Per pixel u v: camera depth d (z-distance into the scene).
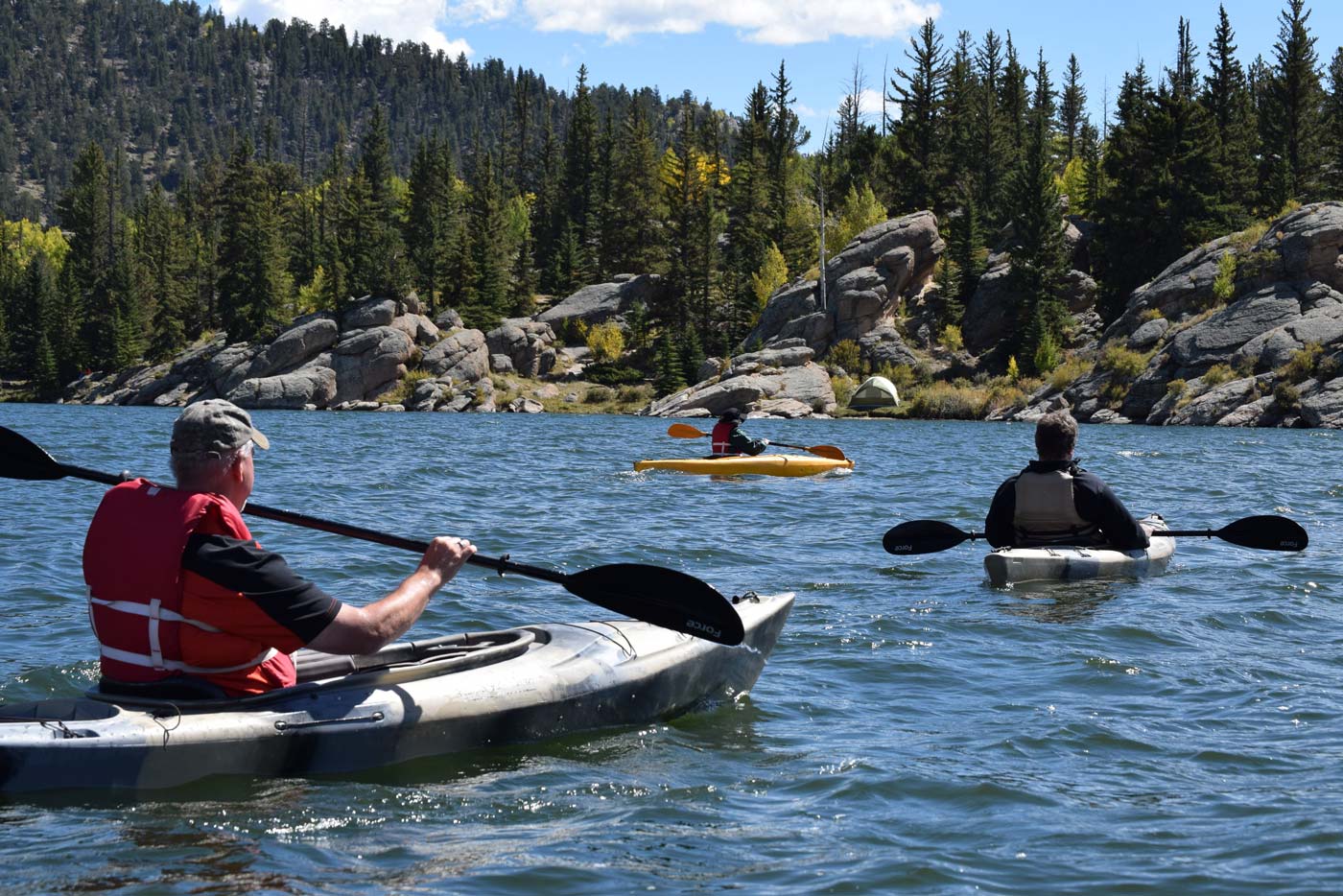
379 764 4.40
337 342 66.44
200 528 4.04
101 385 81.69
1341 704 5.40
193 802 4.00
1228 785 4.34
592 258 83.75
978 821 4.00
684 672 5.27
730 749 4.81
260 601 3.98
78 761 3.91
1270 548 9.00
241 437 4.12
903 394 54.81
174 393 72.75
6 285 99.19
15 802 3.88
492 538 10.82
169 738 4.01
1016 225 58.94
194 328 88.81
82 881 3.39
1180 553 9.98
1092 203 66.31
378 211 83.56
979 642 6.67
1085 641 6.66
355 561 9.16
